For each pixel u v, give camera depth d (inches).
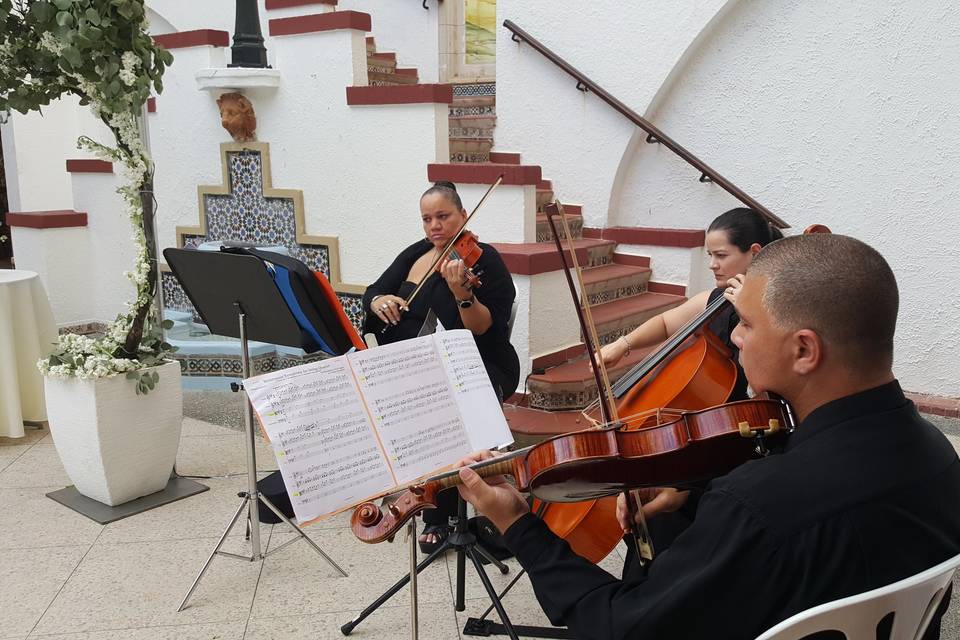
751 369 45.8
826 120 176.1
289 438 63.1
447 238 118.8
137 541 115.3
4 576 104.8
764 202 188.1
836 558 40.1
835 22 171.2
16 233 245.3
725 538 41.6
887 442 41.7
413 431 69.0
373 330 124.9
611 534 75.1
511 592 101.1
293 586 102.7
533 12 207.5
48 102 123.2
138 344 127.9
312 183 199.8
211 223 222.2
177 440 131.8
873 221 173.9
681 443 53.2
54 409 126.0
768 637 40.1
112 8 114.6
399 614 96.0
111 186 236.5
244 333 102.6
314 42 191.2
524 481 59.3
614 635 45.3
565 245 167.2
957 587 101.6
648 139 196.5
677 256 197.3
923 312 170.4
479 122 225.3
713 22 182.4
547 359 161.3
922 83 163.0
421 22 256.7
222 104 201.9
